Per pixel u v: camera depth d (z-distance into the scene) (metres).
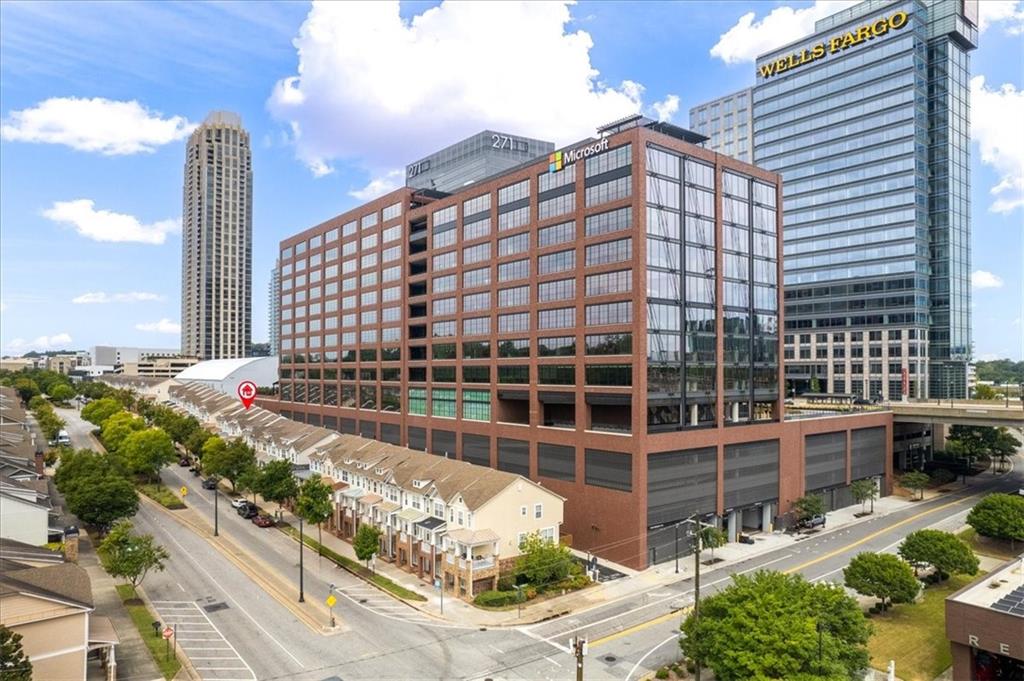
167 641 42.38
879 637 46.06
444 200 97.44
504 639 45.97
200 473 111.25
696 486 69.00
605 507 66.88
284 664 41.84
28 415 158.38
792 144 159.25
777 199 84.00
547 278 76.75
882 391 141.75
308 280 144.50
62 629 37.41
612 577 60.09
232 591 55.72
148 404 164.62
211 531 75.56
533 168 79.81
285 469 80.94
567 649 44.19
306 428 107.44
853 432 92.69
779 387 81.81
